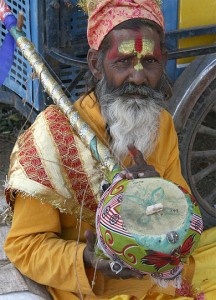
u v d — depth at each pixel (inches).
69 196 64.9
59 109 65.4
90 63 65.6
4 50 68.2
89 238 59.4
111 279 67.6
